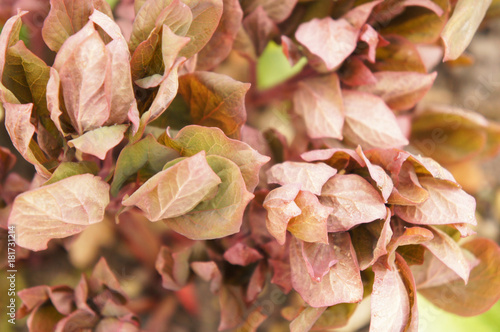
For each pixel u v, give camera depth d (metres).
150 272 0.43
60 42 0.30
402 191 0.31
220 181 0.29
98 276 0.35
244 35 0.36
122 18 0.38
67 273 0.43
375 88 0.36
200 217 0.31
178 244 0.43
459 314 0.35
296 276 0.31
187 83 0.32
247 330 0.35
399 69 0.36
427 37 0.35
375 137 0.35
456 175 0.47
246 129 0.35
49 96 0.29
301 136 0.38
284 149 0.36
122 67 0.29
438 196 0.31
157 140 0.31
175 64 0.29
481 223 0.51
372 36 0.34
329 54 0.33
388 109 0.35
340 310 0.33
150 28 0.30
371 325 0.30
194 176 0.28
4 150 0.35
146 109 0.30
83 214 0.29
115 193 0.31
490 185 0.51
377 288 0.30
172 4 0.29
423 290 0.35
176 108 0.33
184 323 0.43
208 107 0.32
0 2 0.36
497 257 0.34
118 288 0.35
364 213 0.30
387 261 0.30
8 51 0.29
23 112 0.28
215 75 0.31
